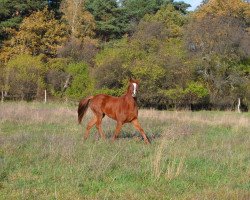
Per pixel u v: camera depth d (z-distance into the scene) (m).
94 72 34.91
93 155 9.62
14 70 36.47
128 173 8.09
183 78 35.09
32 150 10.16
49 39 47.19
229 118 21.30
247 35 39.16
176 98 34.41
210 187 7.41
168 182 7.66
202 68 38.28
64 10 55.19
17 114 18.58
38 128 15.31
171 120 19.58
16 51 45.66
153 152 10.48
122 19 62.00
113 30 59.41
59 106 28.56
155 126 17.12
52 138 11.66
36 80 36.88
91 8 61.78
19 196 6.55
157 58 34.66
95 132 14.52
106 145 11.34
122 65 33.62
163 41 41.19
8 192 6.81
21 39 46.72
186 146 11.47
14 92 35.97
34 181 7.53
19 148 10.52
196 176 8.09
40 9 50.28
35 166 8.63
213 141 12.94
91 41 50.22
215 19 39.84
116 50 35.75
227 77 38.62
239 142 12.74
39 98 36.97
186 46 38.94
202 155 10.12
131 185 7.39
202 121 19.78
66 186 7.19
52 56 48.00
